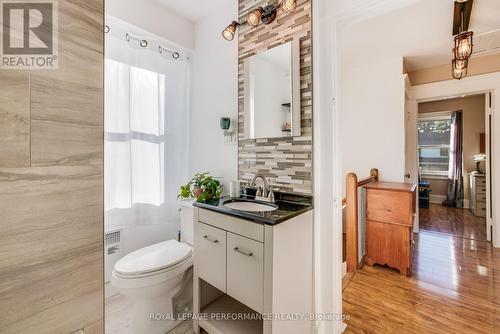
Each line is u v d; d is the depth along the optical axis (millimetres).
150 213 2080
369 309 1743
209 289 1659
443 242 3053
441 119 5484
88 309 620
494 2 1886
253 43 1824
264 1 1758
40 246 542
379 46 2684
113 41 1840
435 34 2410
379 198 2381
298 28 1556
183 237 1999
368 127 3217
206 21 2232
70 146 587
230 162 2035
